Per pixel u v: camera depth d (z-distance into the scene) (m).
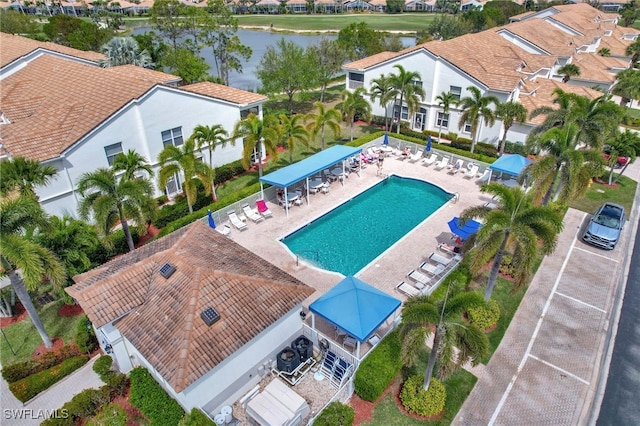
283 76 49.09
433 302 14.38
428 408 14.82
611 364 17.34
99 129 26.33
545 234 16.84
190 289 15.82
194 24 60.75
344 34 68.62
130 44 47.97
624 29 86.62
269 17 173.75
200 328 14.80
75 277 17.78
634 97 47.81
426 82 42.44
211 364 14.00
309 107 54.88
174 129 30.88
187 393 13.81
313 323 17.39
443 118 42.88
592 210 29.25
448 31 80.56
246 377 16.11
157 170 30.42
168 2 59.78
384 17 175.00
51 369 16.81
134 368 16.17
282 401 14.73
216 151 34.03
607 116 26.03
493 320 18.86
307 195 29.69
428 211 30.14
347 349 17.72
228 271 17.00
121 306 15.99
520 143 38.38
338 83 69.38
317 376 16.61
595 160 22.66
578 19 74.50
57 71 36.09
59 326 19.39
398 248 24.97
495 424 14.83
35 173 21.58
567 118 25.70
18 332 19.08
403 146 39.91
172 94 29.67
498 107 34.06
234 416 15.30
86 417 15.26
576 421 14.99
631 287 21.86
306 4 187.12
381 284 21.92
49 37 71.31
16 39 46.28
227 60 62.72
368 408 15.38
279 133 32.44
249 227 27.44
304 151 40.25
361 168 36.22
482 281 22.00
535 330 18.98
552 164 21.45
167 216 27.53
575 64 55.34
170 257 17.72
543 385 16.33
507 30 55.75
